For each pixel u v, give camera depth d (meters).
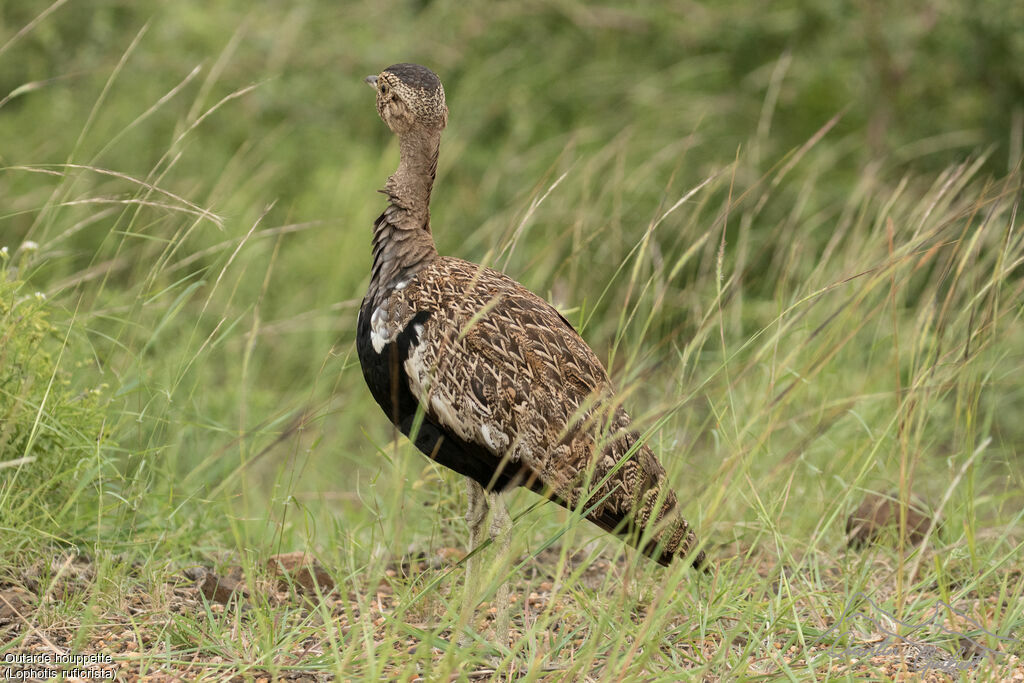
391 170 20.48
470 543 8.86
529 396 8.24
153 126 20.73
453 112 21.98
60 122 20.34
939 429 11.57
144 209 13.70
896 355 8.55
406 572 9.92
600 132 21.22
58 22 21.23
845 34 21.72
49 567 8.93
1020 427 13.50
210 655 8.10
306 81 21.94
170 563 9.75
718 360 12.99
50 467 9.48
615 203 13.55
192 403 11.79
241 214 17.83
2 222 17.41
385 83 9.15
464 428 8.27
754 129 22.33
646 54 23.53
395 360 8.50
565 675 7.34
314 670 7.66
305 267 18.83
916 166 21.28
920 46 21.59
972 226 12.61
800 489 11.06
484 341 8.27
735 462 8.46
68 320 10.73
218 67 11.80
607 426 7.77
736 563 10.13
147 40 21.38
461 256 17.59
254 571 9.49
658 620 7.93
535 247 16.30
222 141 20.92
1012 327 10.63
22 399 8.94
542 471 8.27
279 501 10.20
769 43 22.70
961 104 21.59
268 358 17.64
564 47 23.22
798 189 20.05
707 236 9.42
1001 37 20.28
